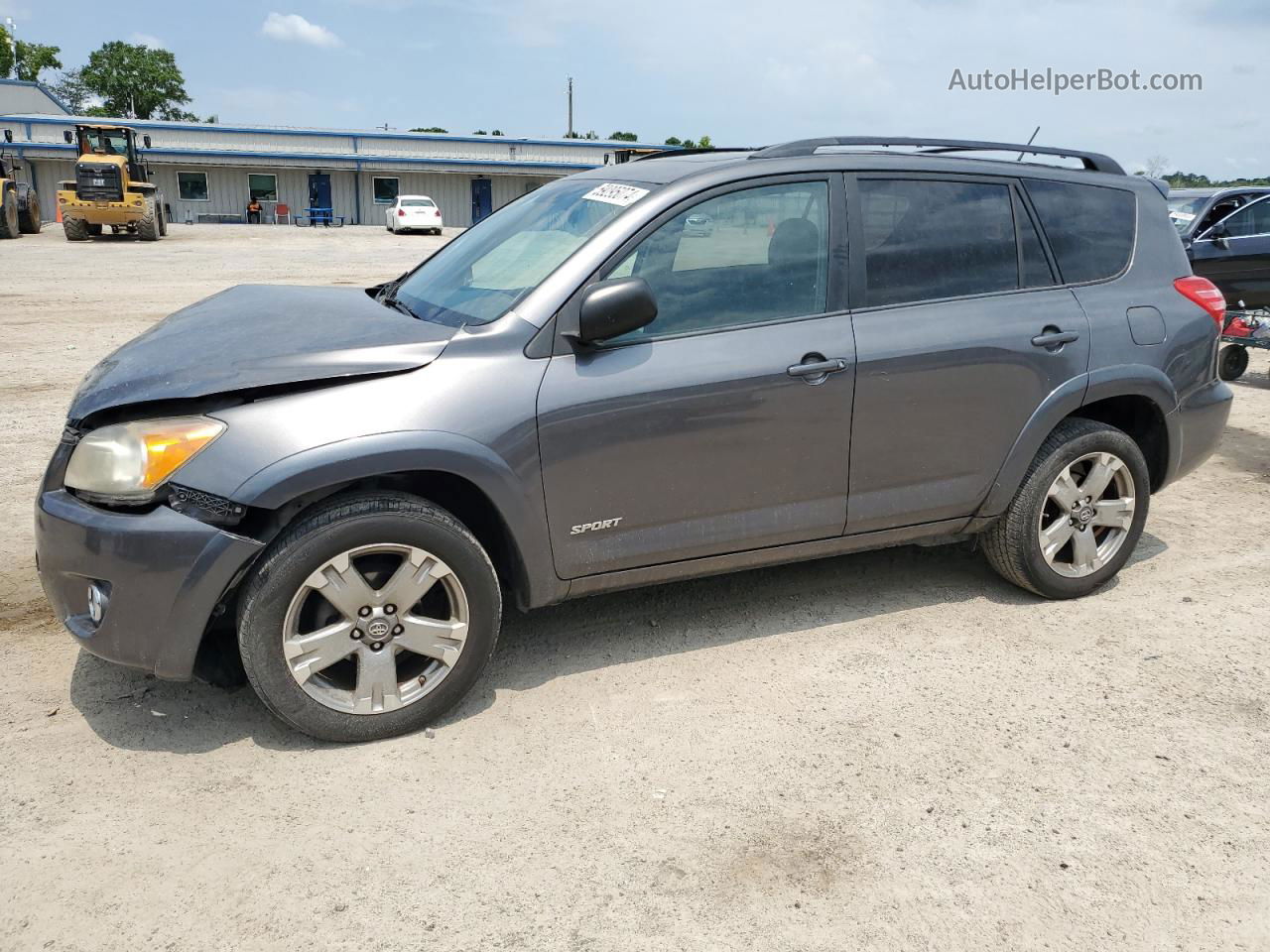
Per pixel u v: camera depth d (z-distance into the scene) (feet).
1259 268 36.19
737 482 11.51
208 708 10.93
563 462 10.57
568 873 8.48
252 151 148.36
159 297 48.14
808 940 7.78
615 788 9.65
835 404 11.69
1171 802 9.54
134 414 9.69
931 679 11.81
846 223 11.96
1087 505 13.66
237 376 9.62
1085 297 13.28
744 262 11.48
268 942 7.66
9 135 136.36
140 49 283.18
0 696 11.03
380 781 9.69
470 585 10.36
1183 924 8.00
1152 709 11.20
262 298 12.73
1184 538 16.69
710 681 11.71
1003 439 12.82
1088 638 12.92
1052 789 9.71
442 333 10.53
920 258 12.36
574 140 163.63
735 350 11.21
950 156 12.92
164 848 8.66
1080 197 13.62
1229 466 21.31
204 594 9.40
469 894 8.20
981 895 8.29
